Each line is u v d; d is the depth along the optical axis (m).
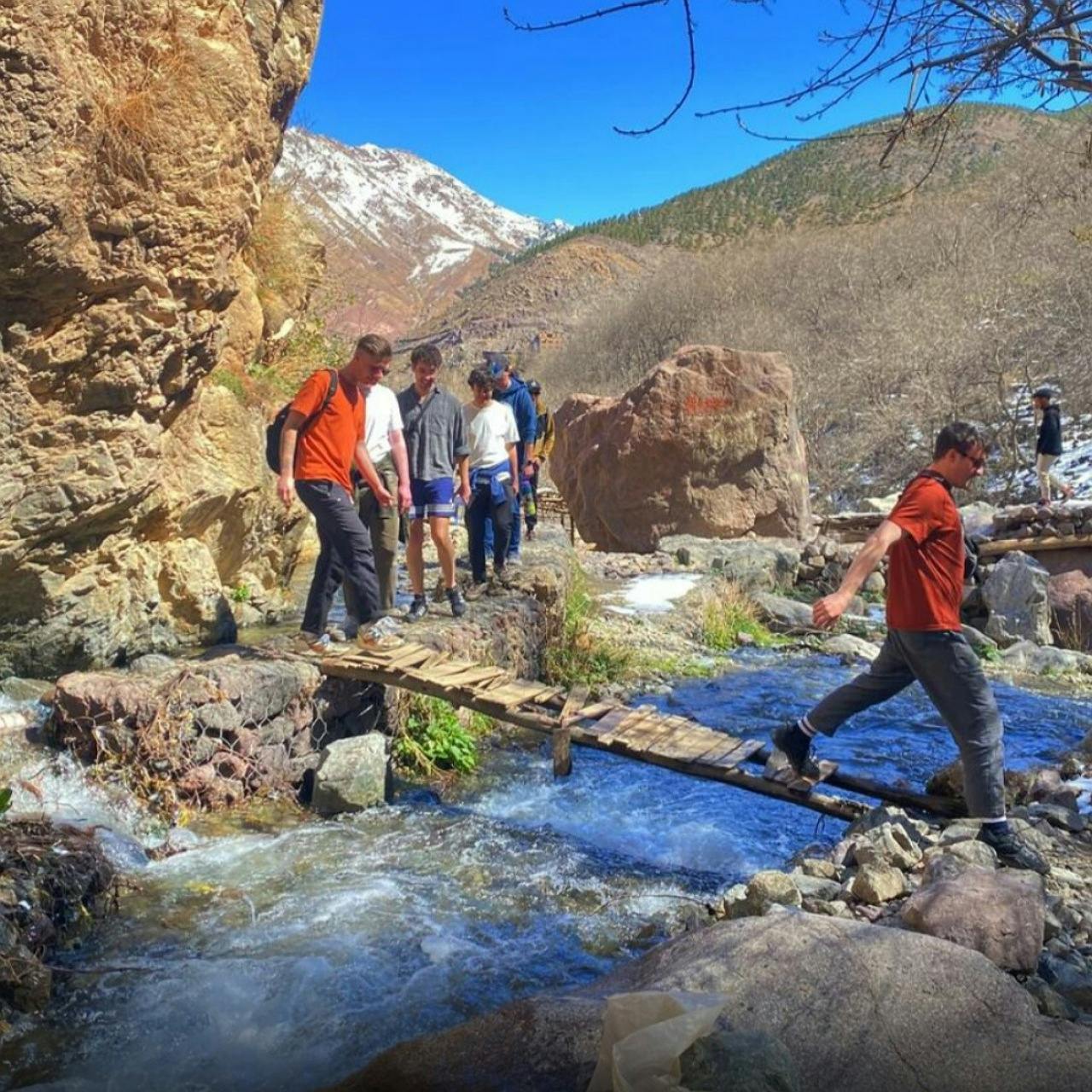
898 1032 2.98
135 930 4.14
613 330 62.88
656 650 10.07
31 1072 3.23
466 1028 3.03
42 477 5.88
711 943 3.41
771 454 16.22
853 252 45.75
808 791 5.20
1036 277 29.48
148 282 5.95
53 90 4.98
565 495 19.30
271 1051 3.38
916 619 4.52
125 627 6.73
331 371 6.11
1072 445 22.41
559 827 5.55
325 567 6.35
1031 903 3.64
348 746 5.73
